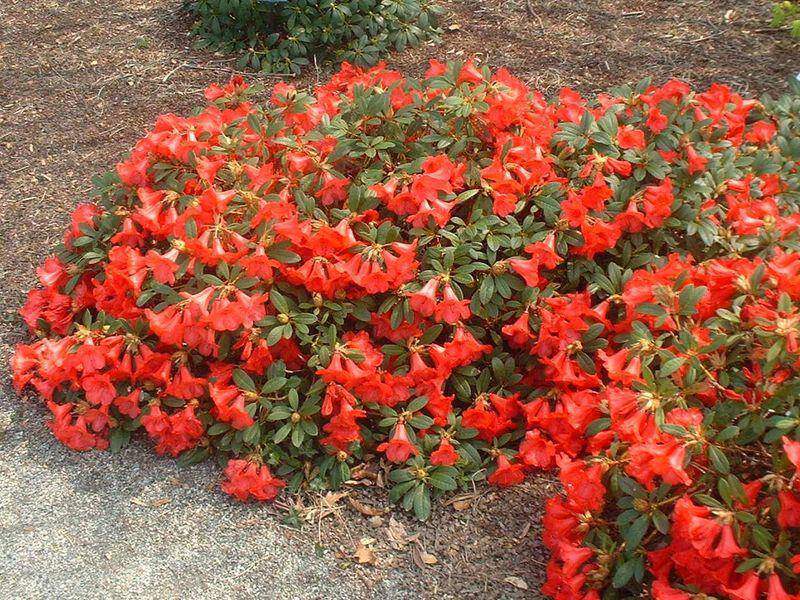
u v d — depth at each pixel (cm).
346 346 152
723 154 172
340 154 162
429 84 174
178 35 284
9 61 277
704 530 119
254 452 157
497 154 164
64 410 166
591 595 137
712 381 132
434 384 156
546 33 268
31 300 183
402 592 147
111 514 157
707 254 165
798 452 115
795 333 122
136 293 157
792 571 119
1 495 161
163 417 159
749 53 248
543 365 163
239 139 173
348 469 159
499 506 158
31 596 145
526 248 156
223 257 151
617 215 161
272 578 149
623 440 134
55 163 238
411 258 150
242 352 159
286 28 268
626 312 156
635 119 174
